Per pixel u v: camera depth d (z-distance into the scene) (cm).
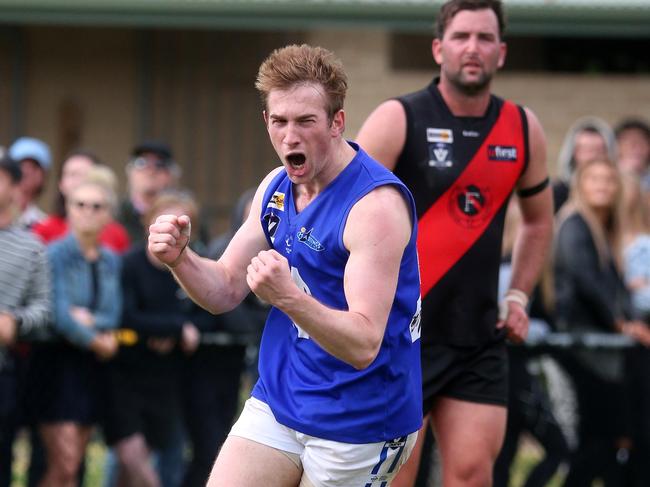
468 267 1645
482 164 1647
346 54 3831
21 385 2180
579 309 2381
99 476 2620
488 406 1641
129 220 2702
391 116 1641
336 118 1240
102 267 2234
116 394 2233
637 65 4088
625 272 2431
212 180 3884
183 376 2270
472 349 1648
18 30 3897
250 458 1328
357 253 1238
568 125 3819
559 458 2345
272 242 1323
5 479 2197
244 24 3588
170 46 3897
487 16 1633
